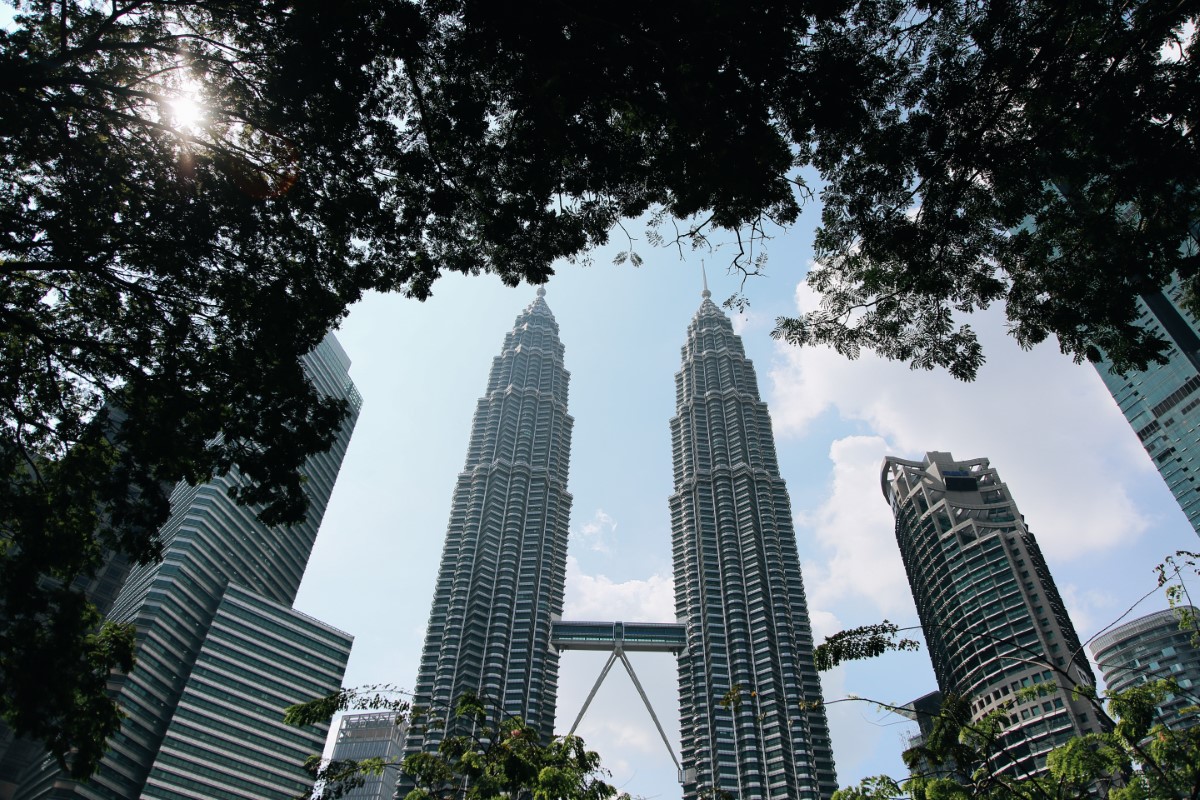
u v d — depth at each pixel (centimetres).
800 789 12275
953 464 16488
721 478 17125
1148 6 1636
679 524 17112
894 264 2083
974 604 13300
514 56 1698
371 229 1928
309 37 1578
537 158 1838
